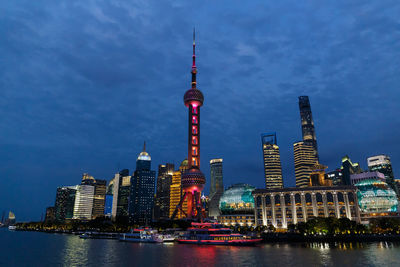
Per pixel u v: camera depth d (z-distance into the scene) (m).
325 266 109.31
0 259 133.38
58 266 113.88
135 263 118.75
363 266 109.00
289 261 121.75
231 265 112.38
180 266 110.88
